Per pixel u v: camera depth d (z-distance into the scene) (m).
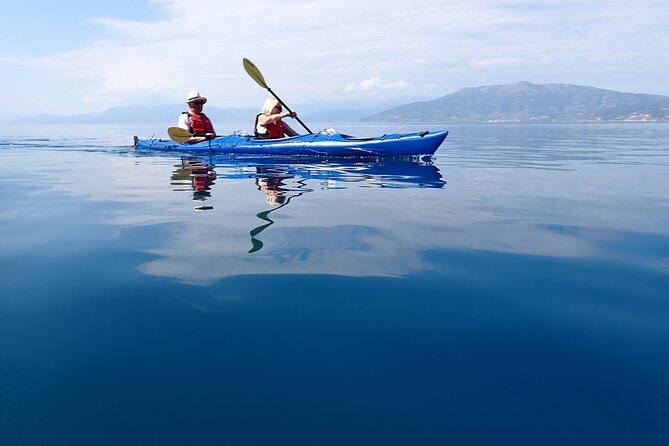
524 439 1.09
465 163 7.65
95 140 17.66
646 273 2.16
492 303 1.84
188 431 1.12
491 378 1.33
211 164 7.35
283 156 8.42
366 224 3.13
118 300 1.85
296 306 1.81
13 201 4.04
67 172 6.38
